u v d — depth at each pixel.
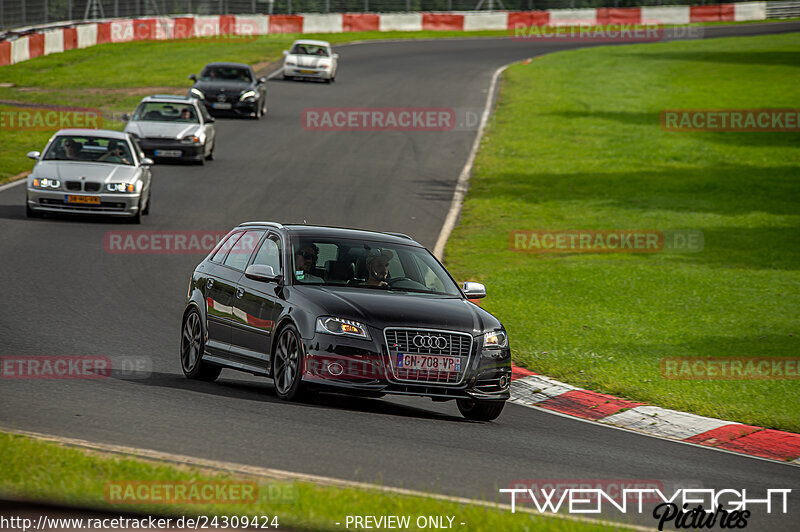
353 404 38.47
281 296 37.50
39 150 114.50
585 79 196.38
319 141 126.94
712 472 32.47
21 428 29.48
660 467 32.44
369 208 91.62
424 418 37.06
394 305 36.34
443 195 101.44
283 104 154.75
